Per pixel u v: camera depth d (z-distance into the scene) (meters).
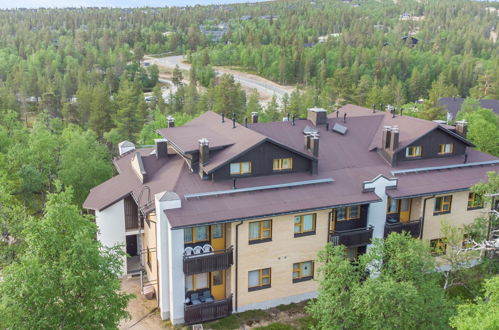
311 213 31.27
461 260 29.72
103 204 34.44
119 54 179.00
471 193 36.19
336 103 121.06
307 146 34.72
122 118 84.69
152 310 31.25
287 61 170.62
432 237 35.62
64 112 101.25
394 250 24.00
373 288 20.47
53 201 22.30
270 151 32.97
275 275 31.14
